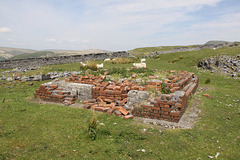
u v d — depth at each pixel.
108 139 5.18
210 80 16.17
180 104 6.69
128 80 10.42
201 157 4.47
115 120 6.64
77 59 26.17
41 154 4.21
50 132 5.35
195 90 12.21
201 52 28.31
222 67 20.41
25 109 7.24
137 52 47.94
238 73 18.06
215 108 8.46
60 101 8.59
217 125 6.44
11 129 5.30
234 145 5.05
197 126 6.32
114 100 8.45
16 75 13.49
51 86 9.30
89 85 9.04
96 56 29.42
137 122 6.52
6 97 9.05
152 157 4.39
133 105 7.41
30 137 4.97
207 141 5.27
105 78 10.98
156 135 5.53
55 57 23.20
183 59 26.08
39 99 9.06
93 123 5.53
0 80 12.21
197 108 8.51
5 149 4.26
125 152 4.55
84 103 8.46
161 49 51.69
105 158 4.26
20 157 4.02
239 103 9.28
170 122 6.44
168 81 9.51
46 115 6.71
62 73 14.77
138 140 5.21
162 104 6.56
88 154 4.38
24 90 10.78
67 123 6.07
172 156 4.46
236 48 26.14
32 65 20.44
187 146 4.96
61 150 4.45
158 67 21.84
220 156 4.53
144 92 7.99
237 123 6.64
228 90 12.54
